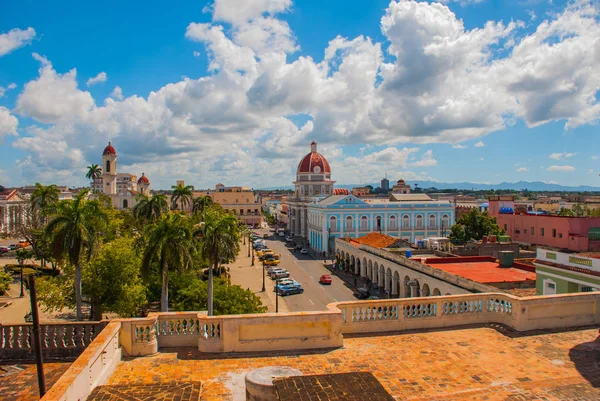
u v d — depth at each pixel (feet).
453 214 274.77
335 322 33.78
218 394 26.27
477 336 36.40
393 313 37.83
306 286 166.40
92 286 93.81
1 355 35.17
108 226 136.15
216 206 290.15
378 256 153.17
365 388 22.00
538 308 38.14
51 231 93.40
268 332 33.09
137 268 101.30
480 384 27.61
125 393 22.26
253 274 188.85
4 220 289.33
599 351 33.06
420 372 29.43
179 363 30.71
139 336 32.09
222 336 32.60
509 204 230.48
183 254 93.81
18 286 146.61
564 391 26.68
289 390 21.80
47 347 35.27
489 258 119.44
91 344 27.37
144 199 185.06
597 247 157.28
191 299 102.06
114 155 357.41
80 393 23.26
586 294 39.40
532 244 194.49
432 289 101.71
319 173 357.20
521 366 30.40
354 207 260.62
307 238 317.22
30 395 29.66
